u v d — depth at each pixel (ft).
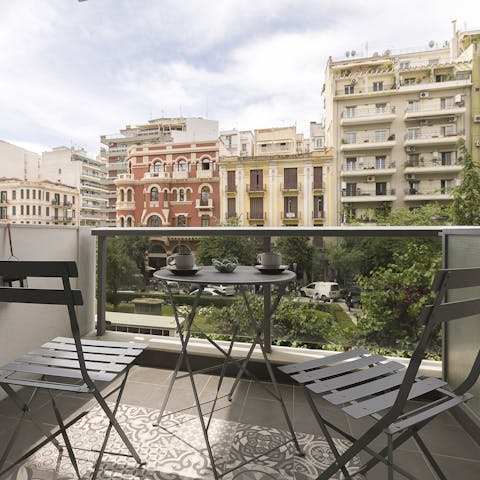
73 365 4.10
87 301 8.30
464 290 5.24
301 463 4.35
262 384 6.61
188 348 7.23
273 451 4.58
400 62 90.94
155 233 7.63
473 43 75.15
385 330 6.94
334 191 78.74
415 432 3.52
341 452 4.58
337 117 81.97
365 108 80.12
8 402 5.71
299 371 4.00
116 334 8.14
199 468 4.24
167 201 84.38
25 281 6.32
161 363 7.30
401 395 2.87
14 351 6.14
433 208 69.15
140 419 5.32
